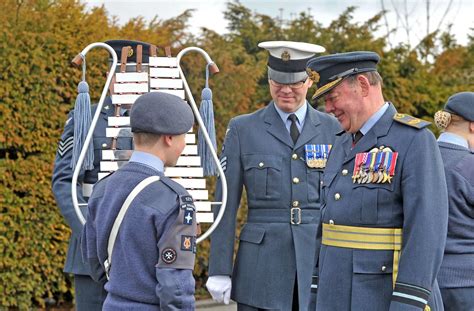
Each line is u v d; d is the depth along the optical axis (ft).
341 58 10.62
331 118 14.33
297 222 13.74
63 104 21.35
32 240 21.02
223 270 13.89
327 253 10.82
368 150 10.64
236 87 24.81
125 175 9.80
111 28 22.50
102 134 13.33
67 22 21.39
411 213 10.11
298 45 13.66
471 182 12.93
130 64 12.87
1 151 21.08
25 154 21.16
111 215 9.70
